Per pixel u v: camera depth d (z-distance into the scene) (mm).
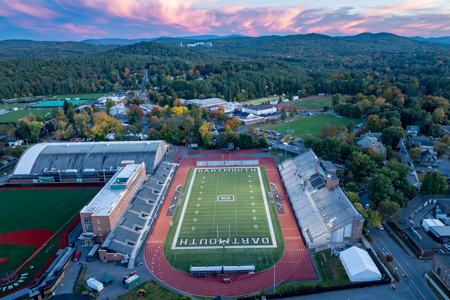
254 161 166875
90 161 150375
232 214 112688
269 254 89750
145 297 73938
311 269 82750
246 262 86438
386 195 106500
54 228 106438
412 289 74438
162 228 104625
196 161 171500
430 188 118062
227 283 78625
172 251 92125
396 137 179375
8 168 166125
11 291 76438
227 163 165250
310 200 113688
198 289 76750
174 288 77188
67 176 145125
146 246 94875
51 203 125625
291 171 143875
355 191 122750
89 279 78312
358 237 92500
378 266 82125
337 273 80438
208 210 116062
